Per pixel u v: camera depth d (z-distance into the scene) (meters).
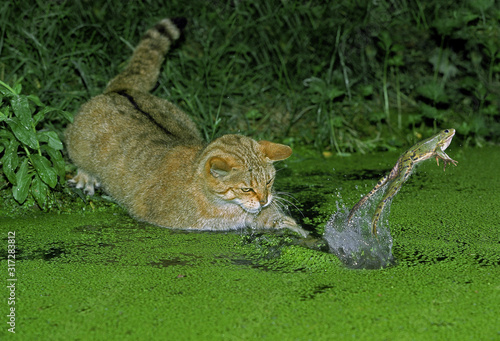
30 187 7.68
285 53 11.55
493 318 4.98
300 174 9.35
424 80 11.70
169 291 5.50
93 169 8.08
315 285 5.64
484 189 8.53
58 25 10.79
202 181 7.10
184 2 11.66
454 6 12.49
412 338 4.69
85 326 4.88
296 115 11.02
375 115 10.74
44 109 7.45
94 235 6.99
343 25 11.79
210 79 10.88
